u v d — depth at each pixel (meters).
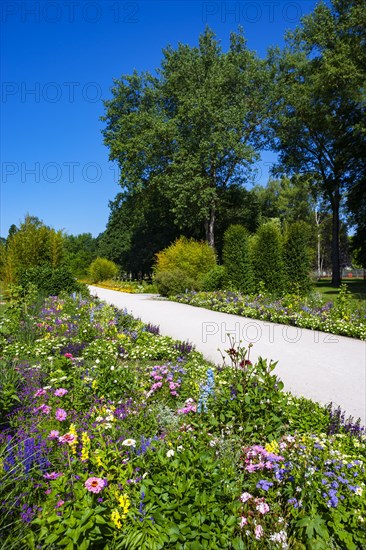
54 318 10.50
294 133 31.53
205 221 33.72
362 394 5.64
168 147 31.22
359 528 2.36
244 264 19.50
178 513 2.28
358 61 25.16
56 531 2.04
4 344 7.66
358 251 31.11
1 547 2.09
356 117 28.67
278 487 2.68
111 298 23.12
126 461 2.78
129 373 4.86
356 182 28.88
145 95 32.56
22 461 2.64
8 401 3.83
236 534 2.37
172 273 22.94
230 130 29.73
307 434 3.47
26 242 20.97
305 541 2.37
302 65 29.84
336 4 25.72
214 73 29.98
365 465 3.02
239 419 3.57
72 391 4.31
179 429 3.57
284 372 6.68
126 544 2.20
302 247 18.50
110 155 32.47
